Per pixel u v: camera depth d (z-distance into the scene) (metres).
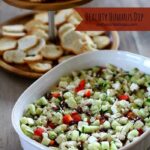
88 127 0.85
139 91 0.96
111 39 1.21
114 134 0.84
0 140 0.92
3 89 1.06
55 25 1.28
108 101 0.93
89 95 0.95
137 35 1.24
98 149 0.80
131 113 0.89
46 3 1.05
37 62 1.12
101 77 1.01
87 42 1.19
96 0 1.42
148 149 0.85
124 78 0.99
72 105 0.92
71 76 1.01
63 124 0.87
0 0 1.47
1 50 1.16
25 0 1.07
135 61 1.00
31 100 0.92
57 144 0.83
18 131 0.80
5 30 1.25
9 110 1.00
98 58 1.03
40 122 0.87
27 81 1.08
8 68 1.09
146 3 1.38
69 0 1.06
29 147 0.79
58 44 1.21
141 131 0.84
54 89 0.97
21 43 1.19
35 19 1.31
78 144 0.81
